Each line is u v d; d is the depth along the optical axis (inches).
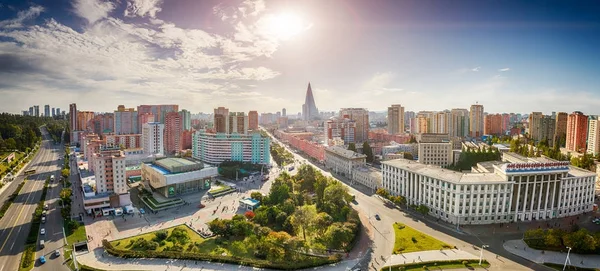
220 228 7239.2
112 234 7603.4
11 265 6117.1
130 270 5930.1
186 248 6845.5
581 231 6525.6
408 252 6594.5
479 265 6092.5
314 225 7293.3
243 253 6614.2
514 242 7042.3
